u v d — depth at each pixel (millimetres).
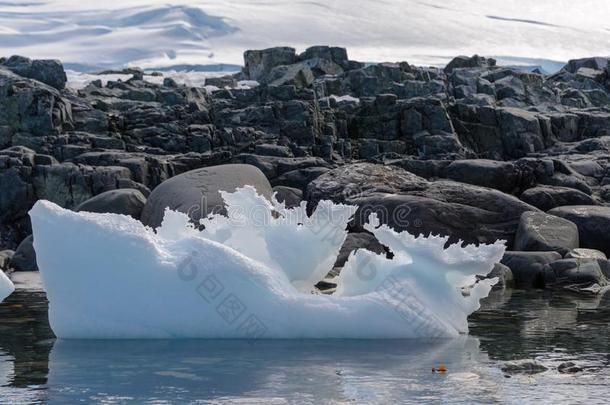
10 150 63281
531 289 39719
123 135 73000
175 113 76375
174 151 72125
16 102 70438
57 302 26109
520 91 95500
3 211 60594
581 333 27781
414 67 100188
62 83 80875
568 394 19750
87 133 71250
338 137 78938
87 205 53156
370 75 95562
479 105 88500
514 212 50000
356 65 105000
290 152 71375
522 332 27891
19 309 32844
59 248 25875
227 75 110875
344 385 20516
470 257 26688
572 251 44812
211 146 72750
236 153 72000
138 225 26125
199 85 104250
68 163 63219
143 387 20328
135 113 75375
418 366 22516
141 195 53875
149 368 22156
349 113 81312
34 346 25047
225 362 22766
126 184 61031
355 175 55188
